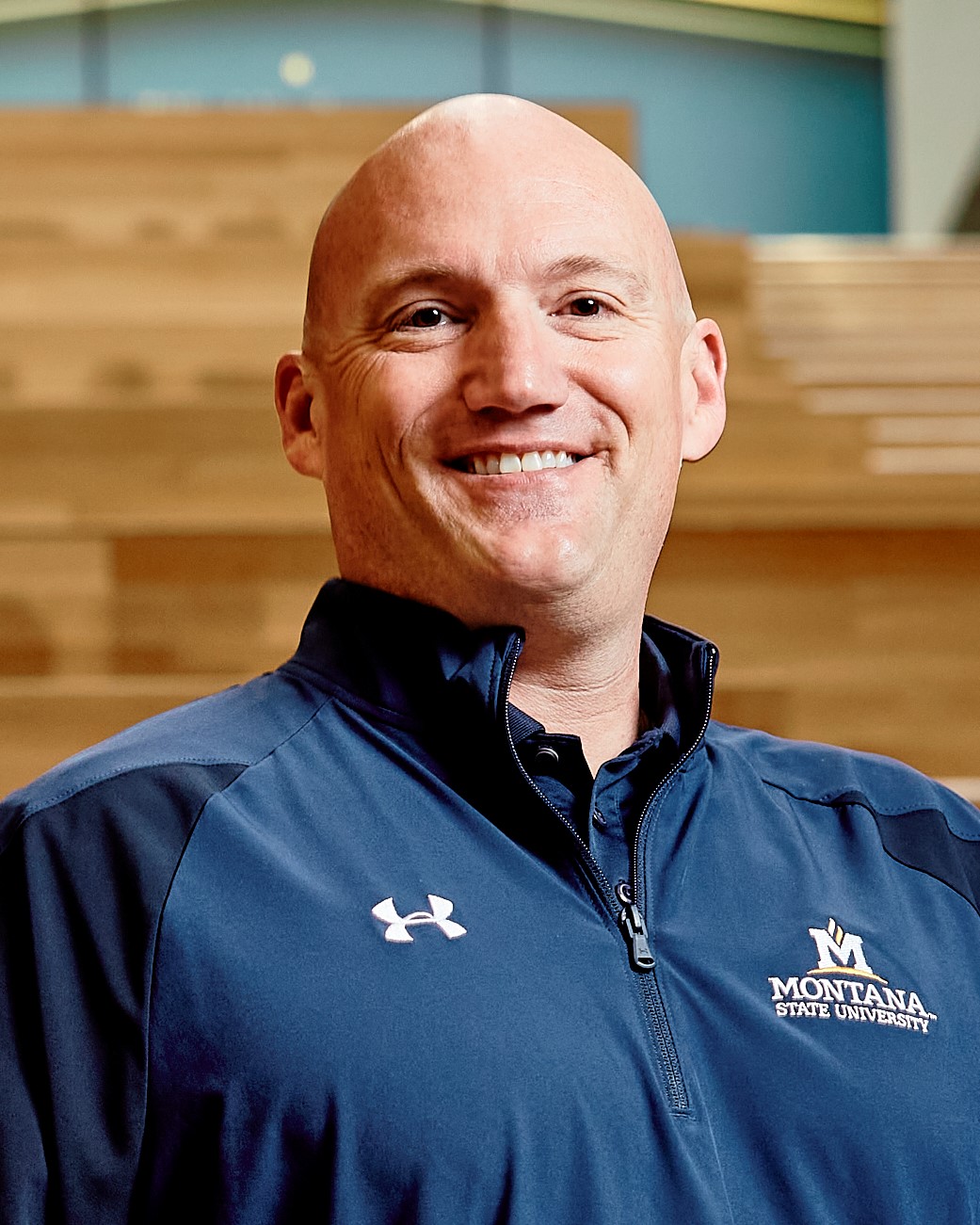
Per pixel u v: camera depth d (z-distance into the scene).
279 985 0.93
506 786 1.06
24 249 3.09
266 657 2.53
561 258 1.12
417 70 6.08
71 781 1.02
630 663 1.18
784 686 2.43
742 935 1.06
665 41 6.23
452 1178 0.90
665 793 1.11
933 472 2.62
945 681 2.60
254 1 6.03
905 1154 0.99
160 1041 0.92
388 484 1.12
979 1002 1.10
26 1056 0.94
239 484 2.56
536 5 6.16
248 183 3.42
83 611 2.52
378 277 1.13
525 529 1.08
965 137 5.24
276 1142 0.90
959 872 1.18
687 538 2.61
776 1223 0.96
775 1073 0.99
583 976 0.99
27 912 0.97
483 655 1.08
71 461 2.56
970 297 3.72
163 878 0.96
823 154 6.25
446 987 0.95
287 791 1.03
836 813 1.19
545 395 1.08
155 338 2.87
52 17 6.00
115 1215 0.91
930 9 5.64
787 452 2.77
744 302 3.24
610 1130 0.94
